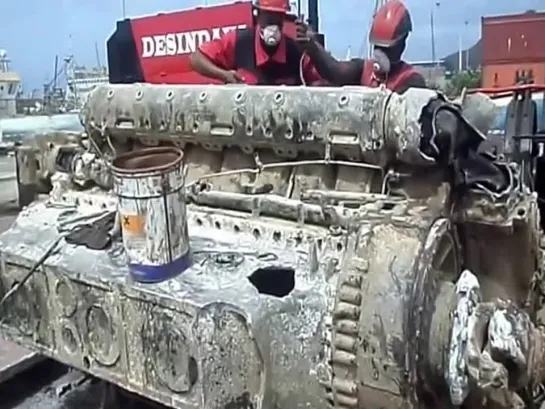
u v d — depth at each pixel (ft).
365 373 5.64
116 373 6.93
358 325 5.61
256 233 6.97
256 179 7.48
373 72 10.39
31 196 9.61
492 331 5.51
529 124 10.23
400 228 5.77
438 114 6.08
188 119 7.68
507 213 6.13
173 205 6.42
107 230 7.58
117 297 6.68
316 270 6.29
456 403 5.57
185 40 13.64
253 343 5.74
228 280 6.31
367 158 6.62
